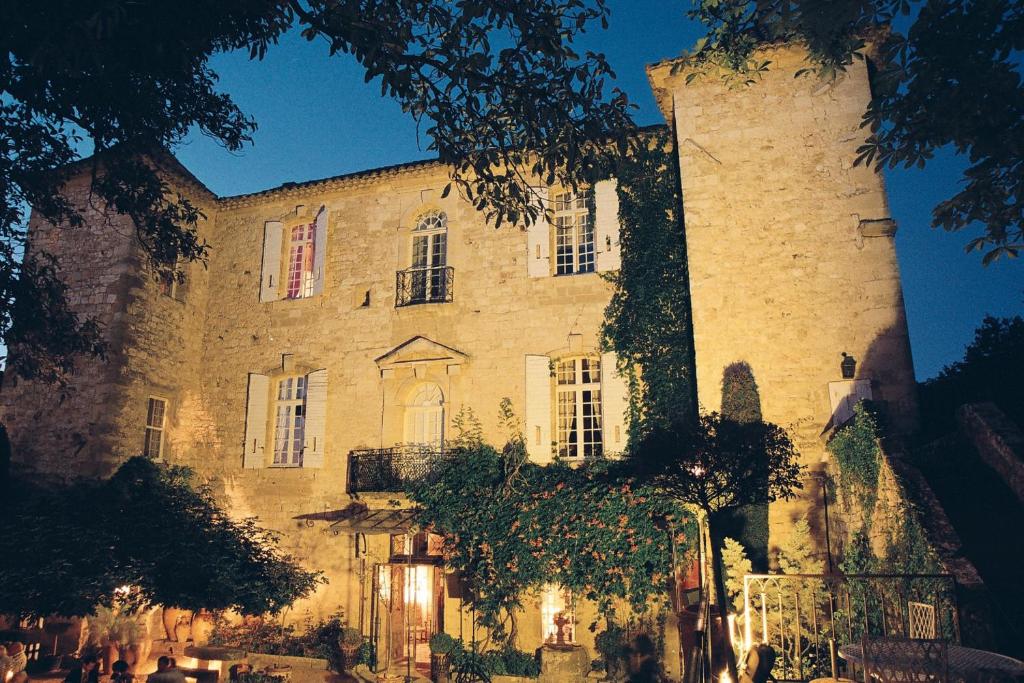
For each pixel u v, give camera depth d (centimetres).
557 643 1118
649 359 1216
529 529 1160
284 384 1523
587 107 635
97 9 506
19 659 1027
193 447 1526
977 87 528
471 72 593
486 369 1334
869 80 1170
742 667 634
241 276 1595
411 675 1204
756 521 1012
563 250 1372
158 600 1078
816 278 1111
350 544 1365
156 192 964
